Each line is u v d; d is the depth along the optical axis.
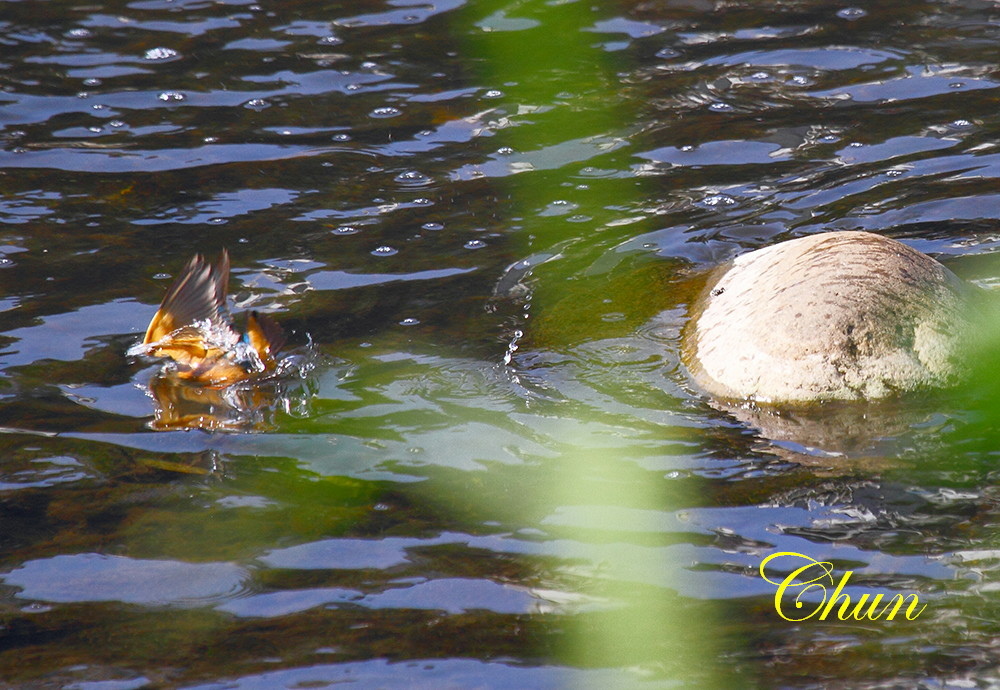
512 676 6.61
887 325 9.82
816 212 12.99
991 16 18.09
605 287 11.70
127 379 10.23
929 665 6.54
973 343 9.91
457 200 13.64
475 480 8.70
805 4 19.05
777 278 10.55
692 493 8.44
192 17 19.34
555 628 7.04
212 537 8.07
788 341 9.86
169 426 9.52
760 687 6.43
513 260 12.30
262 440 9.31
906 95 15.70
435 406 9.77
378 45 18.05
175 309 10.16
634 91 16.30
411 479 8.73
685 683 6.49
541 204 13.47
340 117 15.83
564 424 9.48
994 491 8.23
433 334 10.94
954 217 12.59
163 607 7.34
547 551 7.81
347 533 8.08
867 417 9.36
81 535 8.12
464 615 7.18
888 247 10.48
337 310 11.37
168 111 16.05
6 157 14.78
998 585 7.18
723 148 14.62
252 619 7.20
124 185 14.09
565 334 10.95
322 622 7.15
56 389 10.06
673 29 18.27
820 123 15.12
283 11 19.55
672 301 11.43
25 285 11.87
